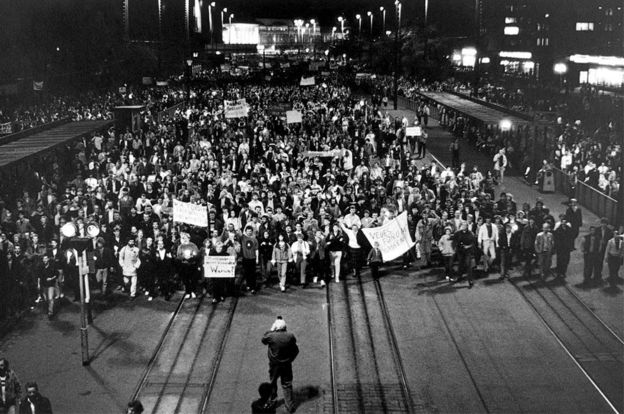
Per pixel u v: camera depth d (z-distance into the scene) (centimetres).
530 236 2348
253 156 4041
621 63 7662
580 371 1680
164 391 1622
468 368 1709
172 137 4584
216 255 2170
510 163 4091
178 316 2097
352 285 2341
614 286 2231
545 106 5847
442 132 5647
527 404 1524
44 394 1606
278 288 2334
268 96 8169
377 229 2355
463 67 11581
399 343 1866
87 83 9119
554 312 2061
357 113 5316
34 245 2214
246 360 1783
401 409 1517
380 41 12581
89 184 3091
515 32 13400
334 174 3158
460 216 2445
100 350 1853
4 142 3731
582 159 3631
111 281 2402
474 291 2252
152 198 2953
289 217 2669
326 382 1656
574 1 11350
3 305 2083
